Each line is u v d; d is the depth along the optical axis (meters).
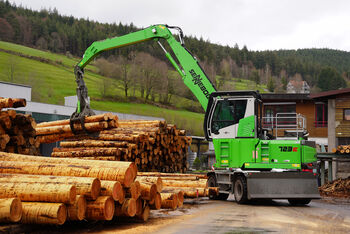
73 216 6.18
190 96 100.31
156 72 97.31
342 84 125.75
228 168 13.49
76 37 144.38
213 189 12.86
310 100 29.75
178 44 15.19
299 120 14.05
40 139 12.34
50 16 159.38
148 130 14.48
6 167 7.09
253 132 13.12
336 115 26.00
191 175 14.09
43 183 6.16
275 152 12.89
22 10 148.50
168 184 12.80
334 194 18.48
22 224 6.16
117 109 80.50
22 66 95.94
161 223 7.79
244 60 163.88
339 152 20.20
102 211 6.32
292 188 12.34
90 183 6.26
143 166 14.41
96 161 7.18
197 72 14.97
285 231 7.04
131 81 94.88
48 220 5.89
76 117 11.27
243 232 6.82
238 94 13.48
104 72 107.38
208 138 14.01
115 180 6.80
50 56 117.44
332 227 7.75
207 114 13.99
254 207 11.66
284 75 150.88
